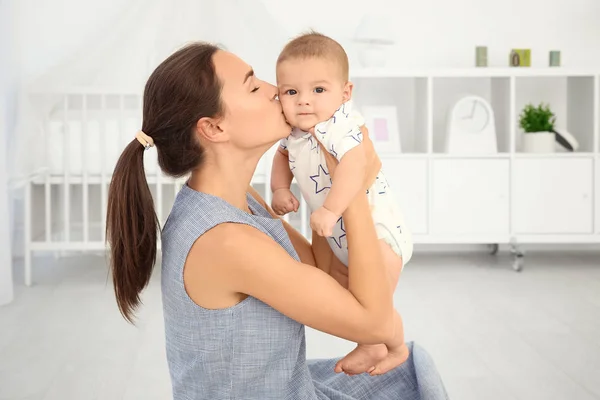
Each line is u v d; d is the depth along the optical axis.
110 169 3.86
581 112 4.42
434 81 4.61
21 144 3.67
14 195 4.13
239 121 1.15
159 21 3.90
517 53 4.28
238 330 1.12
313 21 4.52
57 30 4.37
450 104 4.45
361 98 4.59
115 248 1.17
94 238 4.27
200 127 1.14
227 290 1.10
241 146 1.17
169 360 1.22
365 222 1.17
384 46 4.43
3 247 3.41
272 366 1.16
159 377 2.49
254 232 1.11
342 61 1.29
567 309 3.28
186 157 1.15
